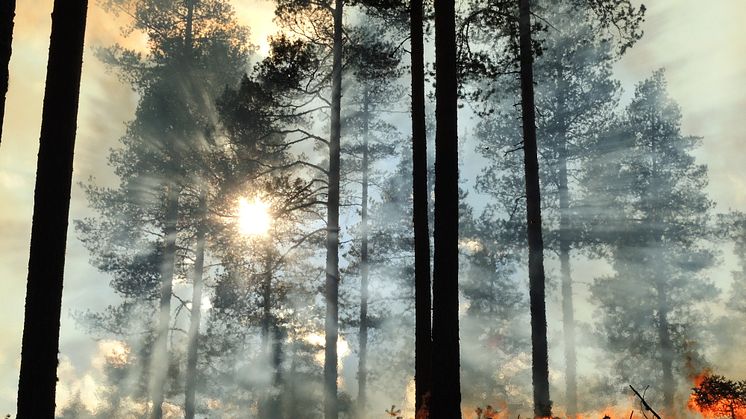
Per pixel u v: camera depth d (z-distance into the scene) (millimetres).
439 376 10000
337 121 19562
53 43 7691
